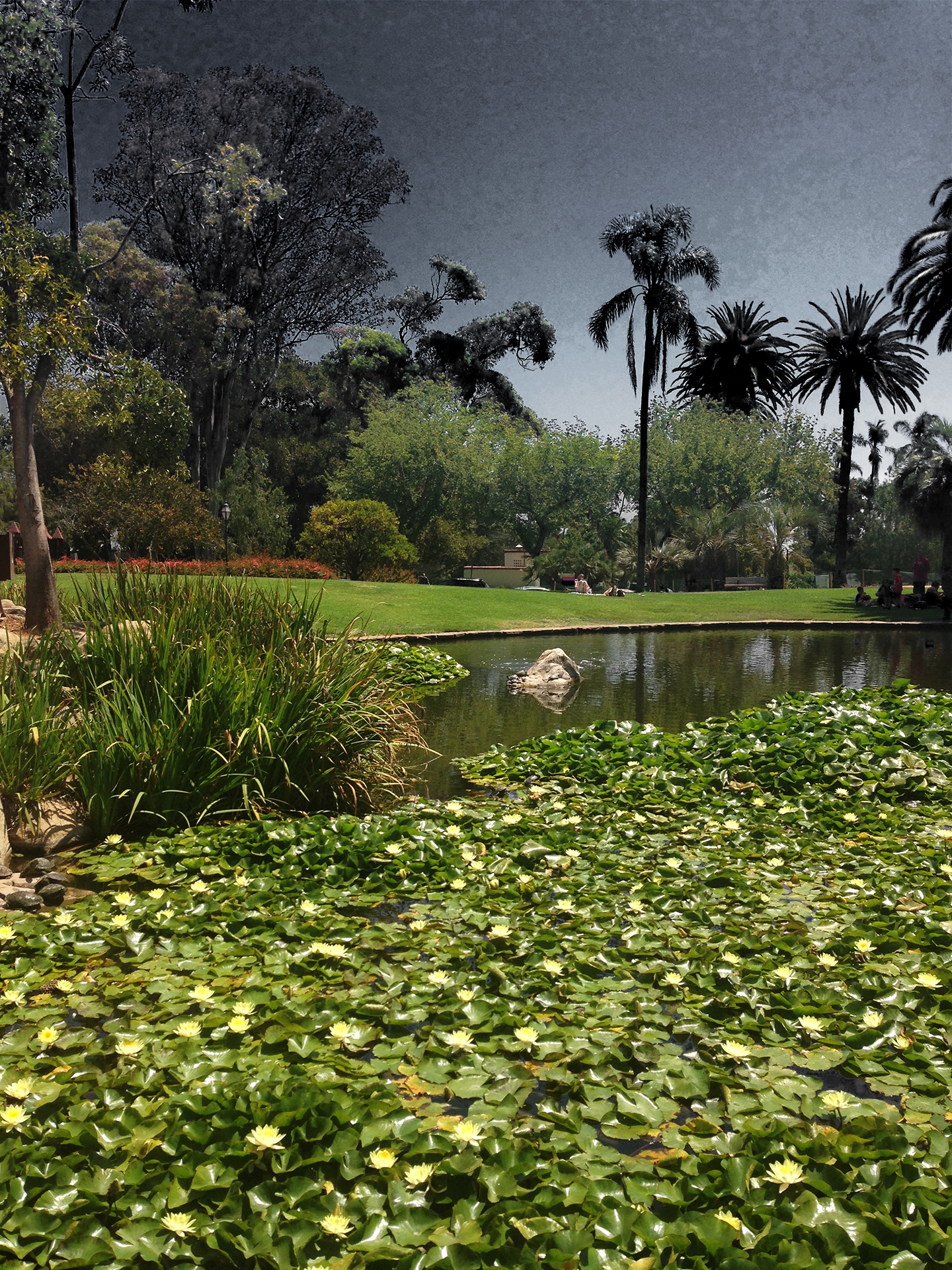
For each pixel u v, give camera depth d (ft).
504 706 35.04
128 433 48.32
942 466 100.73
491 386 168.35
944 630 77.10
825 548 192.13
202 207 101.60
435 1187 7.01
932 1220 6.57
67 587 51.67
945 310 98.73
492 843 17.07
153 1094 8.25
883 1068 8.97
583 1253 6.28
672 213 104.12
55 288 35.81
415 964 11.48
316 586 73.20
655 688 40.04
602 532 152.35
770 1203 6.81
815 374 132.36
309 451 152.87
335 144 112.57
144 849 15.87
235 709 18.43
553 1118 8.09
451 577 135.23
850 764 22.40
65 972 11.15
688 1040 9.93
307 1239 6.34
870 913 13.35
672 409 148.15
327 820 17.48
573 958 11.68
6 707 18.71
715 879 14.85
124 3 44.88
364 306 121.80
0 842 15.76
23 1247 6.21
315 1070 8.67
